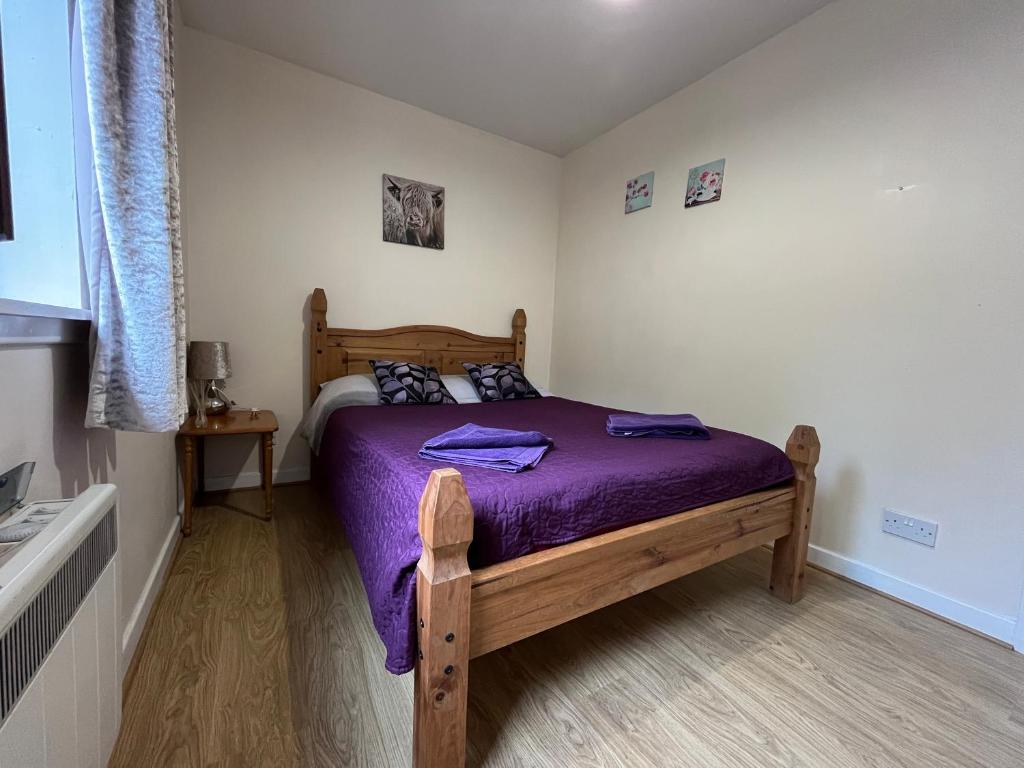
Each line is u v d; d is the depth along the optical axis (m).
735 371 2.35
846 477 1.90
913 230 1.68
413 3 2.04
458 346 3.28
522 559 1.03
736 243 2.33
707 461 1.45
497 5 2.02
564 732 1.08
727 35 2.14
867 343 1.82
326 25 2.21
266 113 2.52
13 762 0.48
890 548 1.77
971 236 1.54
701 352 2.53
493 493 1.05
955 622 1.58
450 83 2.67
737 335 2.33
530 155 3.51
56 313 0.80
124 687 1.13
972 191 1.54
